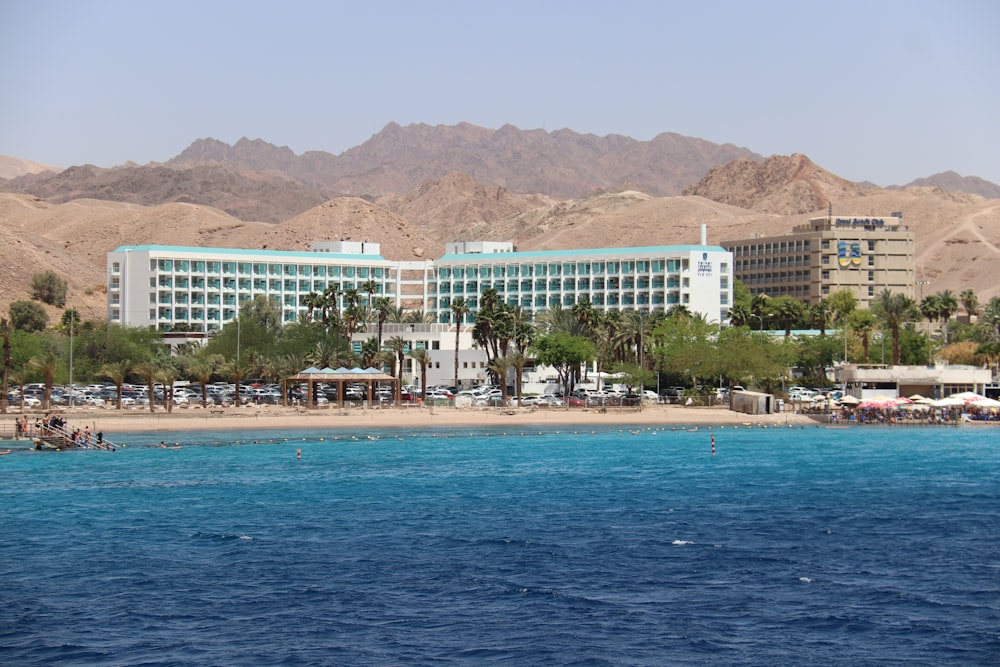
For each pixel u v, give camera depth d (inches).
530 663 2479.1
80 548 3484.3
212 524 3870.6
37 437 6033.5
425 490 4658.0
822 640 2625.5
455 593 2984.7
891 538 3659.0
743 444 6653.5
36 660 2496.3
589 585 3061.0
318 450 6112.2
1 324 7849.4
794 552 3447.3
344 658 2507.4
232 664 2472.9
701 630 2689.5
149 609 2847.0
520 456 5920.3
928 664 2484.0
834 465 5585.6
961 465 5595.5
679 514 4097.0
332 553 3425.2
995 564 3297.2
